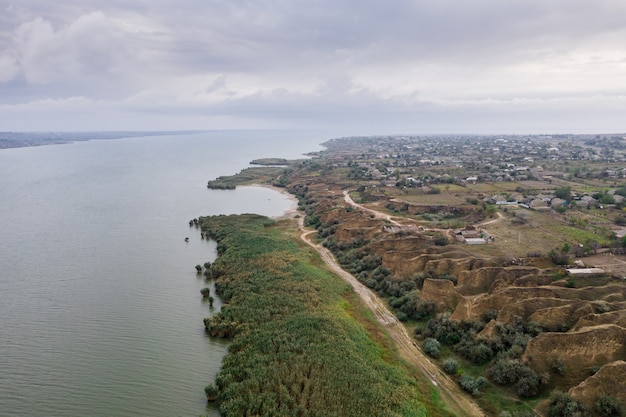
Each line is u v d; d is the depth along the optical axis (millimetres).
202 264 97500
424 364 55781
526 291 62500
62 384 52031
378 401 45625
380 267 85688
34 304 74625
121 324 67625
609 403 41625
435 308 67938
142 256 102688
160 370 55375
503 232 101125
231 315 67562
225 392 49062
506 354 52781
